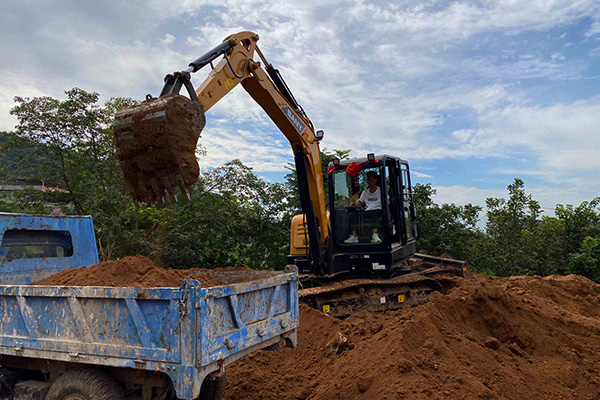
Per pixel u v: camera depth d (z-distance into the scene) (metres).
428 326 5.52
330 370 5.74
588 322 6.87
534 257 15.42
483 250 16.33
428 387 4.58
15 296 4.20
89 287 3.74
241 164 14.56
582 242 15.23
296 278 4.90
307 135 8.18
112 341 3.63
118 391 3.73
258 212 14.90
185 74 4.90
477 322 6.23
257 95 7.17
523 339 6.10
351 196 8.70
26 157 12.83
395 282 8.34
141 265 4.57
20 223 5.70
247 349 3.99
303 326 7.11
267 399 5.39
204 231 14.09
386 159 8.66
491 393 4.61
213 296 3.51
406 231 9.26
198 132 4.89
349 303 8.04
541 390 5.07
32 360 4.39
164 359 3.36
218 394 4.94
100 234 13.05
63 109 12.50
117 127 4.75
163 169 4.64
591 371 5.59
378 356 5.20
